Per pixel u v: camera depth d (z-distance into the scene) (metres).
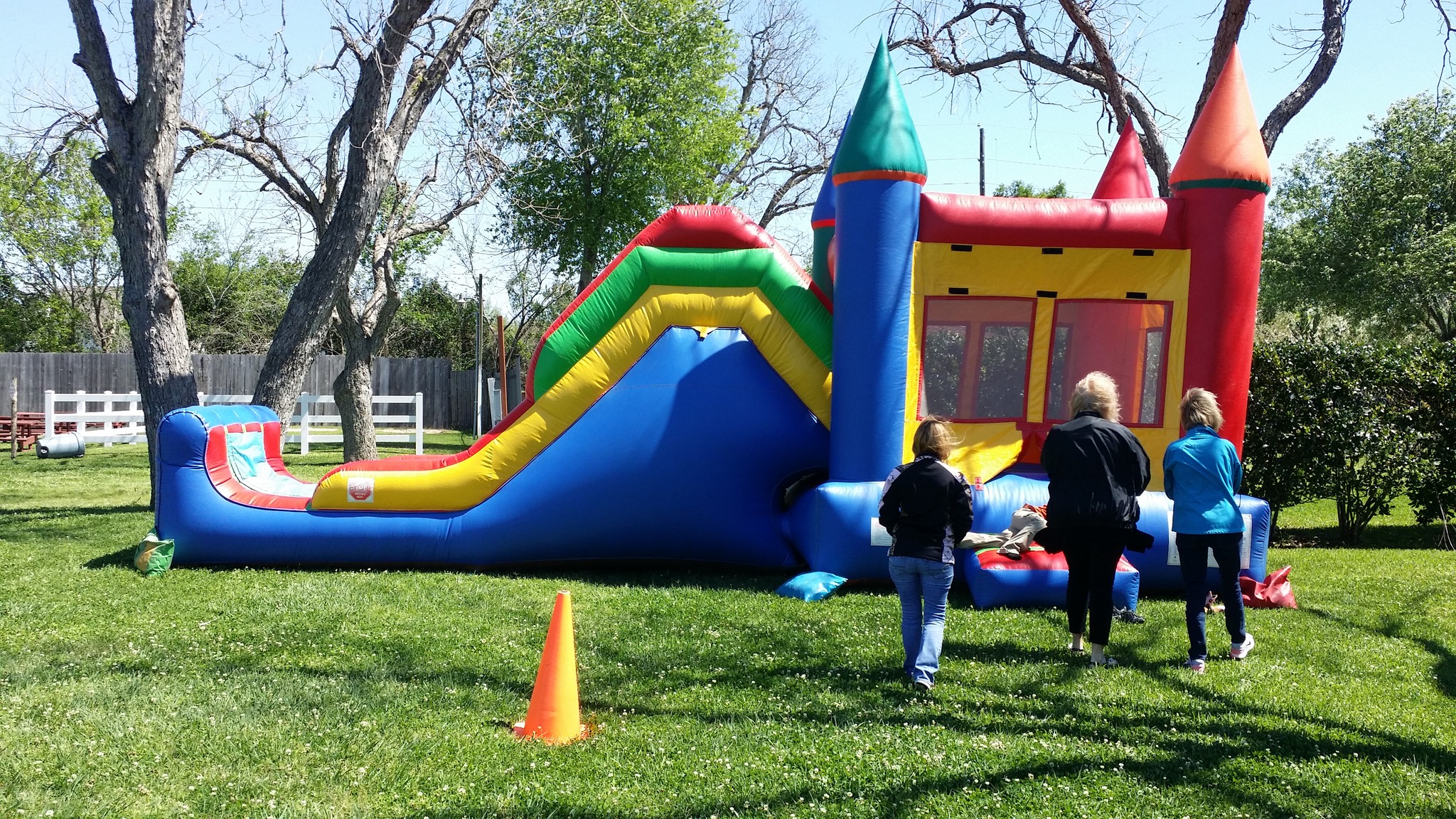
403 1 10.84
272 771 3.88
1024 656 5.73
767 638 6.04
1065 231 7.53
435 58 11.33
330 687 4.93
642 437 7.89
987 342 7.98
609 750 4.18
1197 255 7.53
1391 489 11.02
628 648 5.81
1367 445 10.75
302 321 11.14
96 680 5.00
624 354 7.95
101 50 10.23
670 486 7.91
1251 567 7.28
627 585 7.68
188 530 7.98
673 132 24.66
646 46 23.64
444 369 29.77
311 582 7.45
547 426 7.96
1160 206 7.62
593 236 24.89
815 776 3.89
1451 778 3.99
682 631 6.21
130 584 7.36
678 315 8.02
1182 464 5.68
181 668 5.26
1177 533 5.71
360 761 3.98
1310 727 4.58
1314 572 8.64
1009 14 16.36
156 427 10.72
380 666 5.34
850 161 7.45
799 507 7.77
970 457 7.61
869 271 7.39
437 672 5.26
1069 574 5.75
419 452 19.58
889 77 7.57
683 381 7.93
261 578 7.64
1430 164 27.50
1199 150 7.54
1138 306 7.93
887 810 3.60
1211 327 7.47
